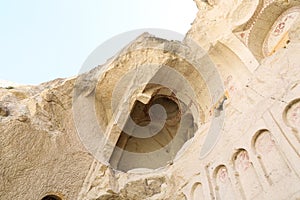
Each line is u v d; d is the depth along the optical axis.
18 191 6.55
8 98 7.30
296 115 4.53
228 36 7.52
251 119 5.39
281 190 4.32
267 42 7.18
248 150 5.21
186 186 6.60
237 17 7.55
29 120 6.91
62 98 7.68
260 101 5.33
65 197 7.20
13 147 6.56
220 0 8.13
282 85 4.93
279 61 5.21
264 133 5.05
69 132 7.54
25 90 7.98
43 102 7.39
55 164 7.13
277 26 7.01
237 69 7.54
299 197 3.99
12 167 6.51
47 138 7.07
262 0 7.04
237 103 6.02
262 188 4.70
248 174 5.14
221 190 5.66
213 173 5.96
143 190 7.11
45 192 6.95
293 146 4.34
